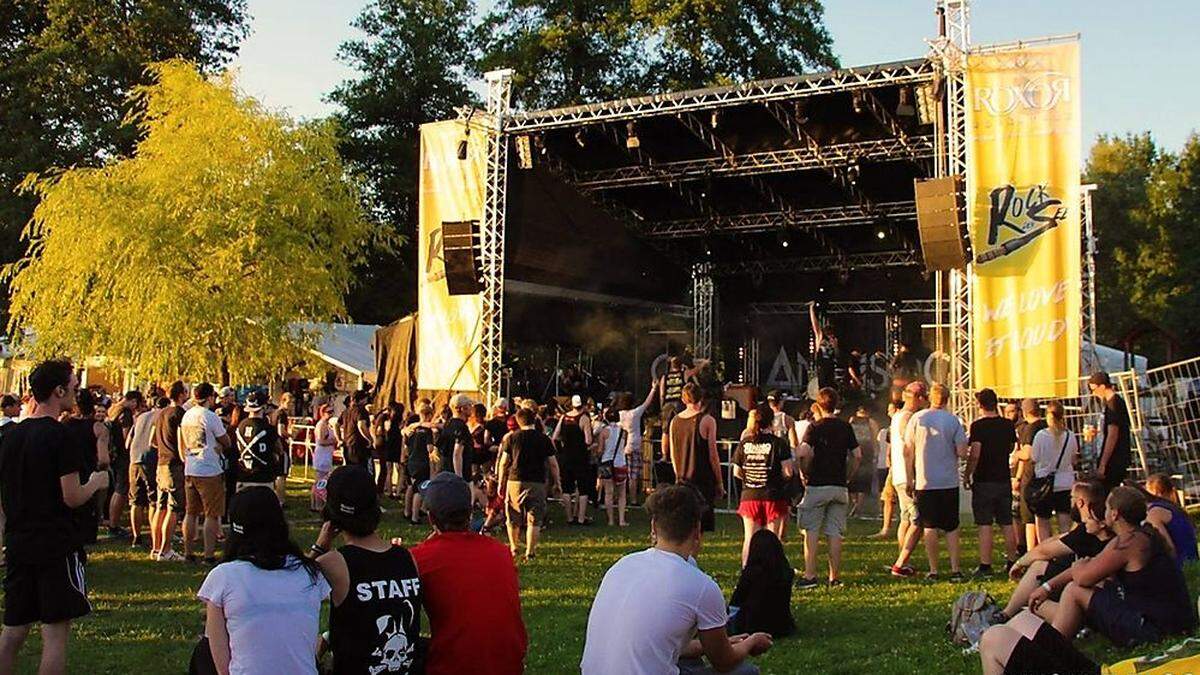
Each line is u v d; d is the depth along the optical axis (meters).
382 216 40.56
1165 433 15.74
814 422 10.19
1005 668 5.75
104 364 22.67
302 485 20.16
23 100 33.41
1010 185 15.62
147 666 7.39
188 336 20.66
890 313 27.36
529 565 11.49
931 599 9.14
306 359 24.53
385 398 21.52
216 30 37.62
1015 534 11.12
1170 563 6.95
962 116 16.02
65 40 34.38
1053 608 7.18
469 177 19.92
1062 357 15.20
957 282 15.82
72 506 5.99
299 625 4.23
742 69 32.47
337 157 24.05
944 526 10.10
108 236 20.55
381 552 4.52
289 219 22.41
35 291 21.42
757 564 7.94
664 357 26.23
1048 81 15.51
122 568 11.17
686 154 21.78
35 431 5.97
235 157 21.88
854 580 10.22
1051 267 15.36
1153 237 48.19
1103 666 5.41
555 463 12.21
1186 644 5.44
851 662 7.07
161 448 11.68
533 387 22.70
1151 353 46.56
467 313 19.86
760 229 24.56
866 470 16.45
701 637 4.28
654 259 26.34
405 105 40.72
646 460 18.30
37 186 23.08
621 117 18.78
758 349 28.56
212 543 11.49
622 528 14.95
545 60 33.78
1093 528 7.55
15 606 5.99
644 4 31.42
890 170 21.55
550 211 21.64
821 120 19.62
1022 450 11.10
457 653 4.64
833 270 26.78
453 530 4.87
